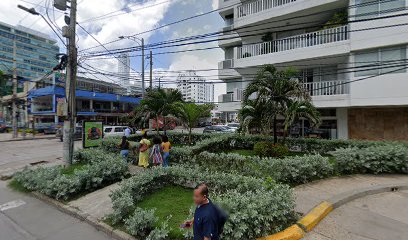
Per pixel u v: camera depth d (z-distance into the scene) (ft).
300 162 21.59
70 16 32.68
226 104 59.72
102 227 14.84
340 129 46.80
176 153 28.91
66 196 19.72
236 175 18.22
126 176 25.38
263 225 12.41
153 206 16.84
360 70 38.19
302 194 18.39
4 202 20.75
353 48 40.68
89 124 43.78
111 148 37.76
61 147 61.00
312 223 13.65
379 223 14.14
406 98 37.01
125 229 14.23
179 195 18.97
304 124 50.31
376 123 43.50
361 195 18.63
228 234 11.73
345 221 14.42
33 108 112.88
